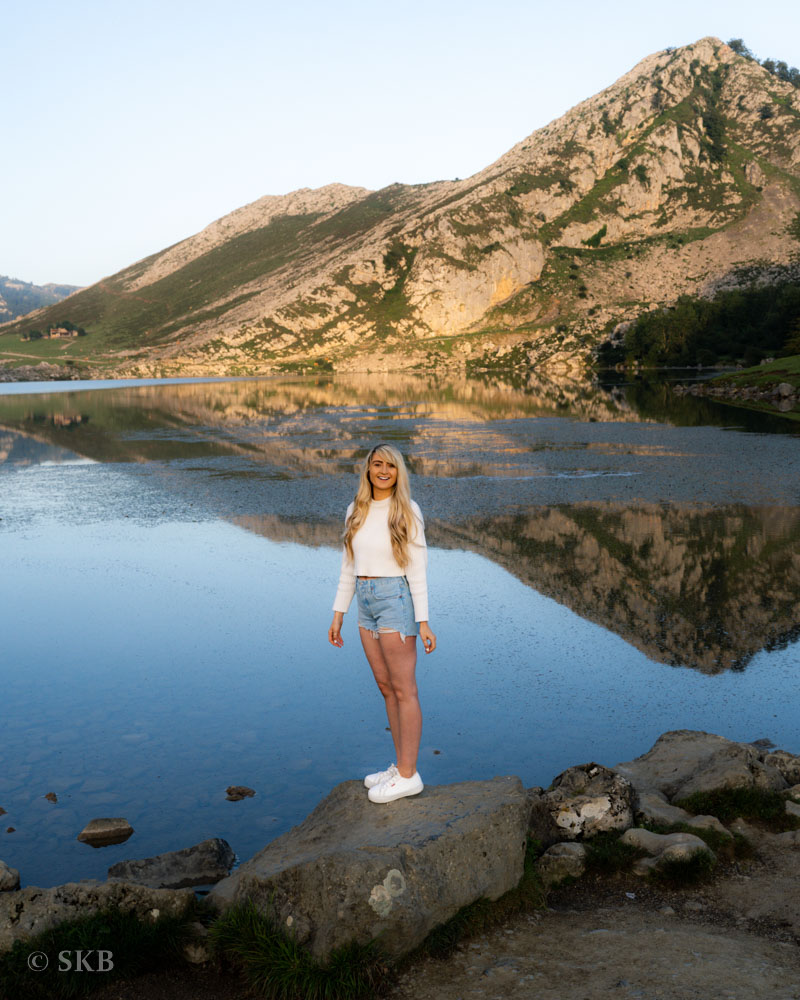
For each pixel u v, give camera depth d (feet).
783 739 22.41
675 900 14.01
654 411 146.30
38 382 406.82
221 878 15.85
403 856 12.14
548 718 23.88
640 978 11.16
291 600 36.55
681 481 66.33
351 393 238.48
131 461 88.84
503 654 29.12
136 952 12.42
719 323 405.80
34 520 55.72
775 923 13.01
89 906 12.91
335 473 76.95
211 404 196.13
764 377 196.65
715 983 10.92
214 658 29.53
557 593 36.19
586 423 124.57
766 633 30.76
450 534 47.98
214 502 61.57
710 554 42.16
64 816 18.81
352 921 11.55
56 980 11.85
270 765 21.34
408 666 13.99
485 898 13.17
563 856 15.02
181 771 21.06
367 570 13.87
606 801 16.48
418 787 14.34
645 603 34.68
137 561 43.75
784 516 51.34
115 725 23.99
